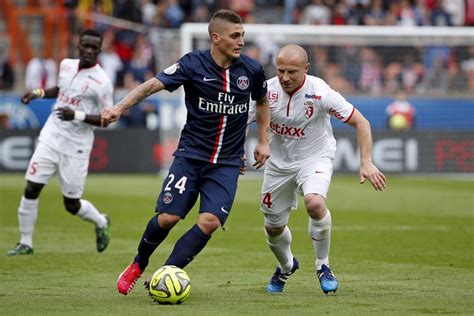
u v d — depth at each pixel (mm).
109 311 23781
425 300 25844
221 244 40219
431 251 37906
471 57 80375
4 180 71812
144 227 47000
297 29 76625
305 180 27141
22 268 32938
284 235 27578
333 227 46750
